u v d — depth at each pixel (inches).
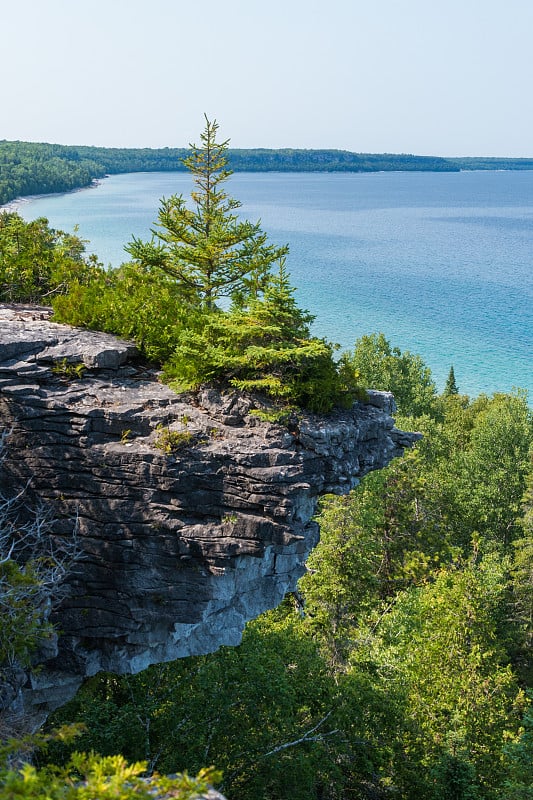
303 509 625.0
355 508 1427.2
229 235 959.0
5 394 617.0
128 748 757.9
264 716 824.3
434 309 5064.0
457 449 2461.9
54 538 626.8
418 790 923.4
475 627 1221.1
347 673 1064.2
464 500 1942.7
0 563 546.3
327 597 1312.7
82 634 641.6
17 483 626.8
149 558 619.2
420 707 1061.1
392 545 1686.8
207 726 786.2
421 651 1167.0
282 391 621.3
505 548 1918.1
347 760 935.7
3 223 976.3
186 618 631.8
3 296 858.8
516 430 2050.9
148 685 807.7
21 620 567.5
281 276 659.4
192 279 1005.8
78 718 746.2
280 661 878.4
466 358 3919.8
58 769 296.8
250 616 678.5
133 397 637.9
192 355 652.1
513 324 4682.6
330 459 622.2
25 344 653.9
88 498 619.8
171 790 285.6
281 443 609.3
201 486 603.8
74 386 641.6
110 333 727.1
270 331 630.5
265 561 641.0
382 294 5531.5
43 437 619.8
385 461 675.4
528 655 1630.2
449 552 1744.6
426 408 2359.7
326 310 4877.0
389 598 1515.7
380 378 2285.9
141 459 602.2
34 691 644.1
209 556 603.5
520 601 1651.1
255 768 803.4
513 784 890.1
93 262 957.2
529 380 3555.6
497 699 1107.9
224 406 631.2
